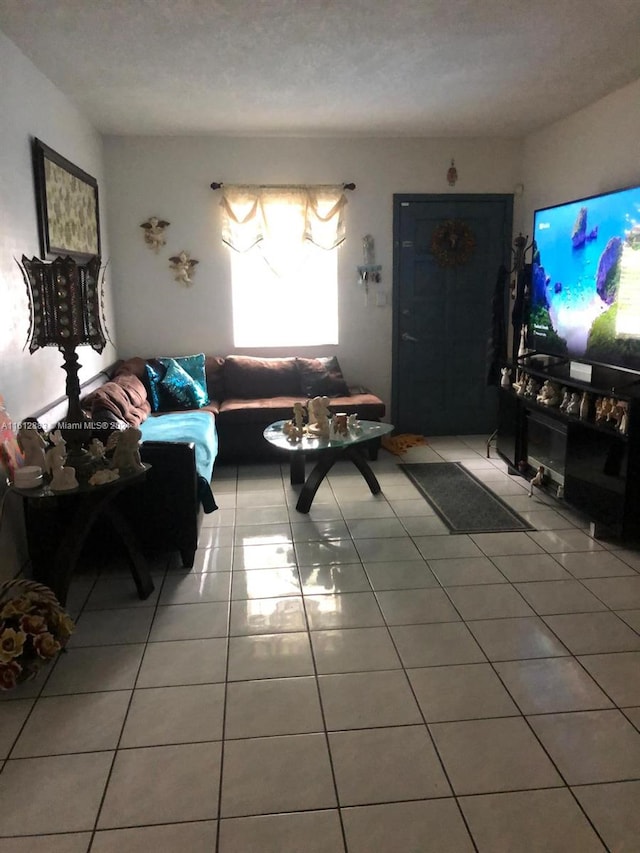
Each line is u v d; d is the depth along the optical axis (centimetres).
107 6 293
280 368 554
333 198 552
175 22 311
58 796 188
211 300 562
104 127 503
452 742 207
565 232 429
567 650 256
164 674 245
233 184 542
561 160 494
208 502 350
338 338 579
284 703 227
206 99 435
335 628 275
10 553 296
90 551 329
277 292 582
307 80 397
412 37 332
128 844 173
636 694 229
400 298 575
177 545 330
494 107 459
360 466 437
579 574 319
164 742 209
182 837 175
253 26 317
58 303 277
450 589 307
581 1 293
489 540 362
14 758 203
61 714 223
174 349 567
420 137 549
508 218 569
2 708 226
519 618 280
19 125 337
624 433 328
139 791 190
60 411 371
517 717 218
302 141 544
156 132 522
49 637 239
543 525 383
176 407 514
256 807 184
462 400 597
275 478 483
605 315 386
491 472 488
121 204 539
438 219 565
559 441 405
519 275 489
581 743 206
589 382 395
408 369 588
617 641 262
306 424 441
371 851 170
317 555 347
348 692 232
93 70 374
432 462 516
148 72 379
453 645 261
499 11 303
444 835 174
